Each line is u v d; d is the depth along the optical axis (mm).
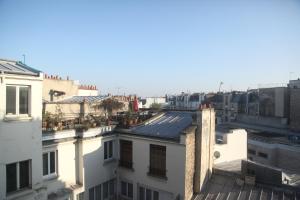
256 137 52500
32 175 11844
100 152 17547
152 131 17625
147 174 17266
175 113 21047
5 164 10852
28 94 11836
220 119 86125
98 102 26328
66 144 15430
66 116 20312
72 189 15273
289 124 79688
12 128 11086
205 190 16906
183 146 15570
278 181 15867
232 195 15867
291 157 39406
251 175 16656
